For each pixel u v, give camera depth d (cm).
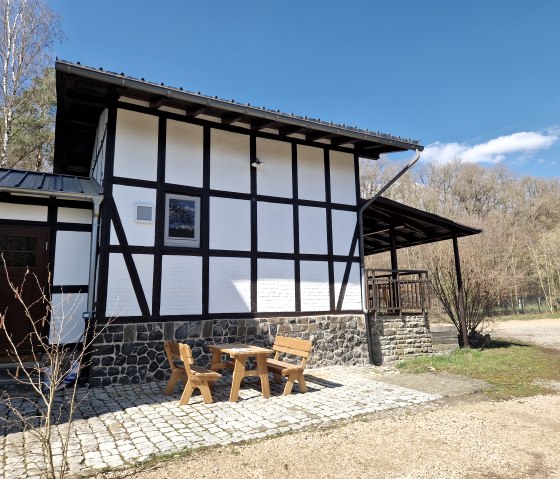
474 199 3762
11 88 1566
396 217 1037
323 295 814
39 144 1627
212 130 747
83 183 749
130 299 633
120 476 302
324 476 302
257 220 768
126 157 661
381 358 839
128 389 577
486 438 383
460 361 837
